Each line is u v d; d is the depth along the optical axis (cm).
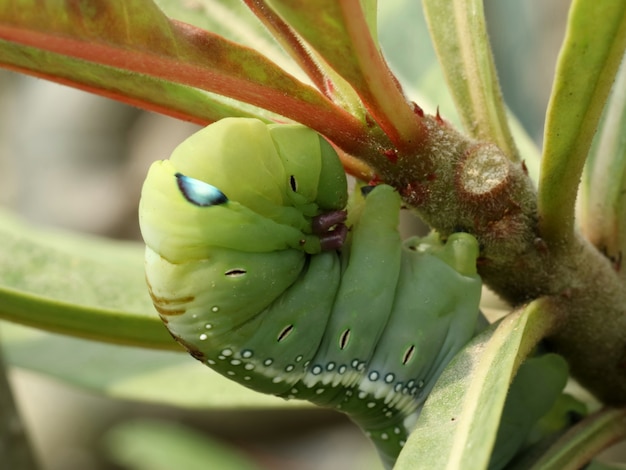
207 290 12
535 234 12
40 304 12
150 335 13
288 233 12
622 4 10
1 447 14
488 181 12
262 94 11
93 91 12
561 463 12
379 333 12
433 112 14
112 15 11
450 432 11
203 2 14
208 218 12
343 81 11
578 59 11
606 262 12
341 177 12
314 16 10
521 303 12
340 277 12
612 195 13
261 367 12
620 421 12
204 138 12
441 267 12
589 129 11
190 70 11
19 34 11
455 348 13
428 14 12
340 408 13
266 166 12
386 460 14
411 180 12
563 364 13
